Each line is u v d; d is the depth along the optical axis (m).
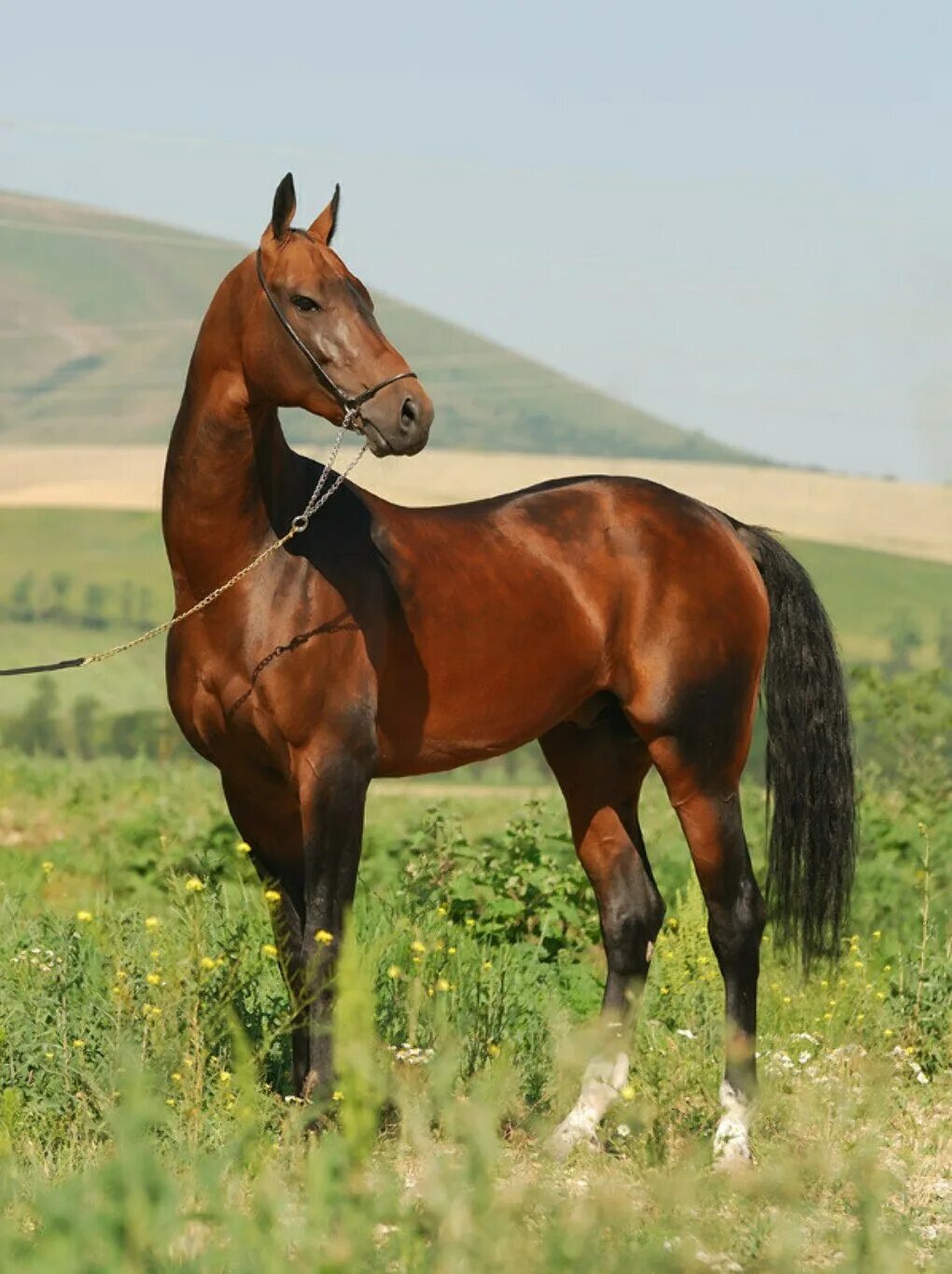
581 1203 7.87
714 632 10.35
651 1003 11.68
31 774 27.02
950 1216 8.29
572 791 10.76
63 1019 9.25
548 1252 6.11
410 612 9.30
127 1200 6.01
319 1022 8.72
